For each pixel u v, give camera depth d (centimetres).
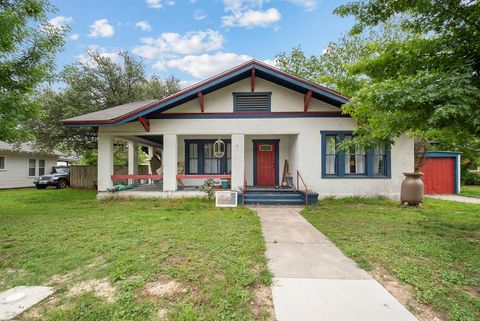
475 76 382
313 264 353
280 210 768
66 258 368
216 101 971
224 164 1138
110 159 993
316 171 945
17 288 287
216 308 245
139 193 973
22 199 1030
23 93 677
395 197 937
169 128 973
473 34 392
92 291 277
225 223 576
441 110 332
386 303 254
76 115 1437
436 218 623
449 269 329
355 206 814
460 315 232
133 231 503
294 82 880
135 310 239
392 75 489
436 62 428
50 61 700
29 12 653
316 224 575
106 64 1642
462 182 1622
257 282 299
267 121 958
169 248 400
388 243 431
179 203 873
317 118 948
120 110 1120
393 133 493
